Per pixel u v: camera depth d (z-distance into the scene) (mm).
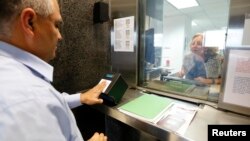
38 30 494
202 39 1214
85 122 1478
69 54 1286
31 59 502
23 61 484
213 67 1158
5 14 439
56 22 557
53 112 431
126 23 1494
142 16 1466
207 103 1116
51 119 417
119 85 1146
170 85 1400
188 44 1320
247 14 929
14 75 411
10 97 365
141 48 1516
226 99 983
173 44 1432
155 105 1105
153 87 1471
